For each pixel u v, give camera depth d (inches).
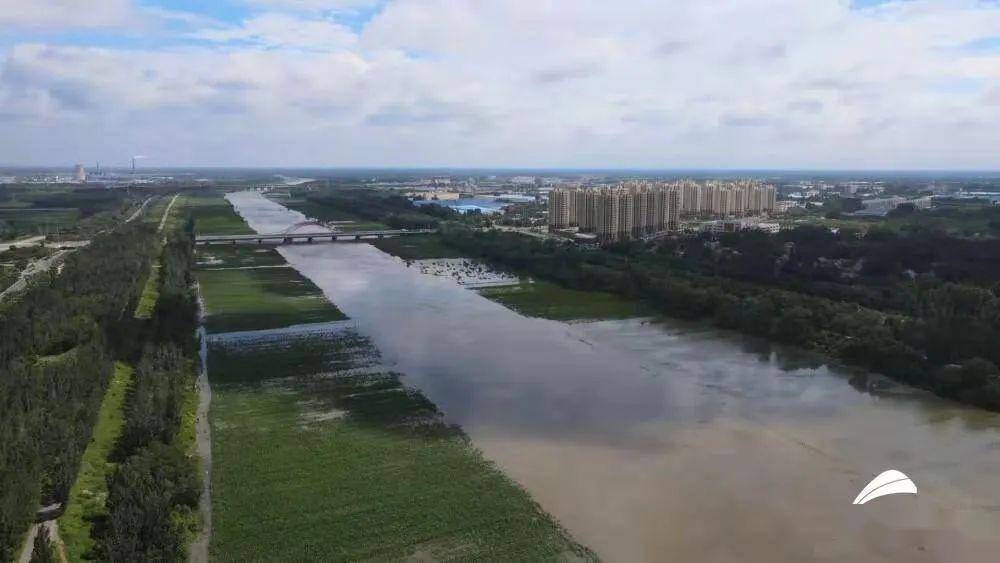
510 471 3816.4
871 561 3048.7
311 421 4480.8
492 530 3240.7
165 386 4495.6
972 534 3260.3
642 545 3137.3
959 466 3941.9
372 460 3927.2
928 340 5620.1
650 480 3742.6
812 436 4335.6
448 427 4402.1
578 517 3361.2
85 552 2908.5
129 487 3154.5
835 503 3526.1
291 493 3550.7
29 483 3134.8
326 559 3009.4
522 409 4731.8
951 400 4972.9
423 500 3496.6
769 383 5329.7
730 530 3270.2
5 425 3737.7
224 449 4045.3
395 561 3004.4
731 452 4094.5
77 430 3730.3
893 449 4153.5
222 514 3344.0
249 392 5012.3
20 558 2837.1
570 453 4057.6
